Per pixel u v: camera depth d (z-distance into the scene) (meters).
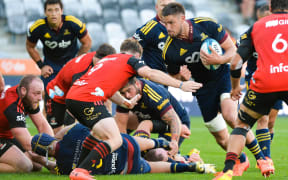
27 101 19.23
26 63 53.38
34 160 19.53
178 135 19.81
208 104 21.39
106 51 21.42
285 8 16.16
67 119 24.38
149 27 25.73
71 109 16.56
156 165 18.52
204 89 21.34
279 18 15.89
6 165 18.47
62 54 30.33
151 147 19.02
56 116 25.50
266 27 15.91
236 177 17.91
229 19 79.88
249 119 16.19
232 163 15.59
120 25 74.06
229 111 20.30
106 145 15.55
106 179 15.80
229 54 20.20
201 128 45.94
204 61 19.97
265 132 21.00
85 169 15.35
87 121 16.20
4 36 69.12
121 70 16.62
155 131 21.03
